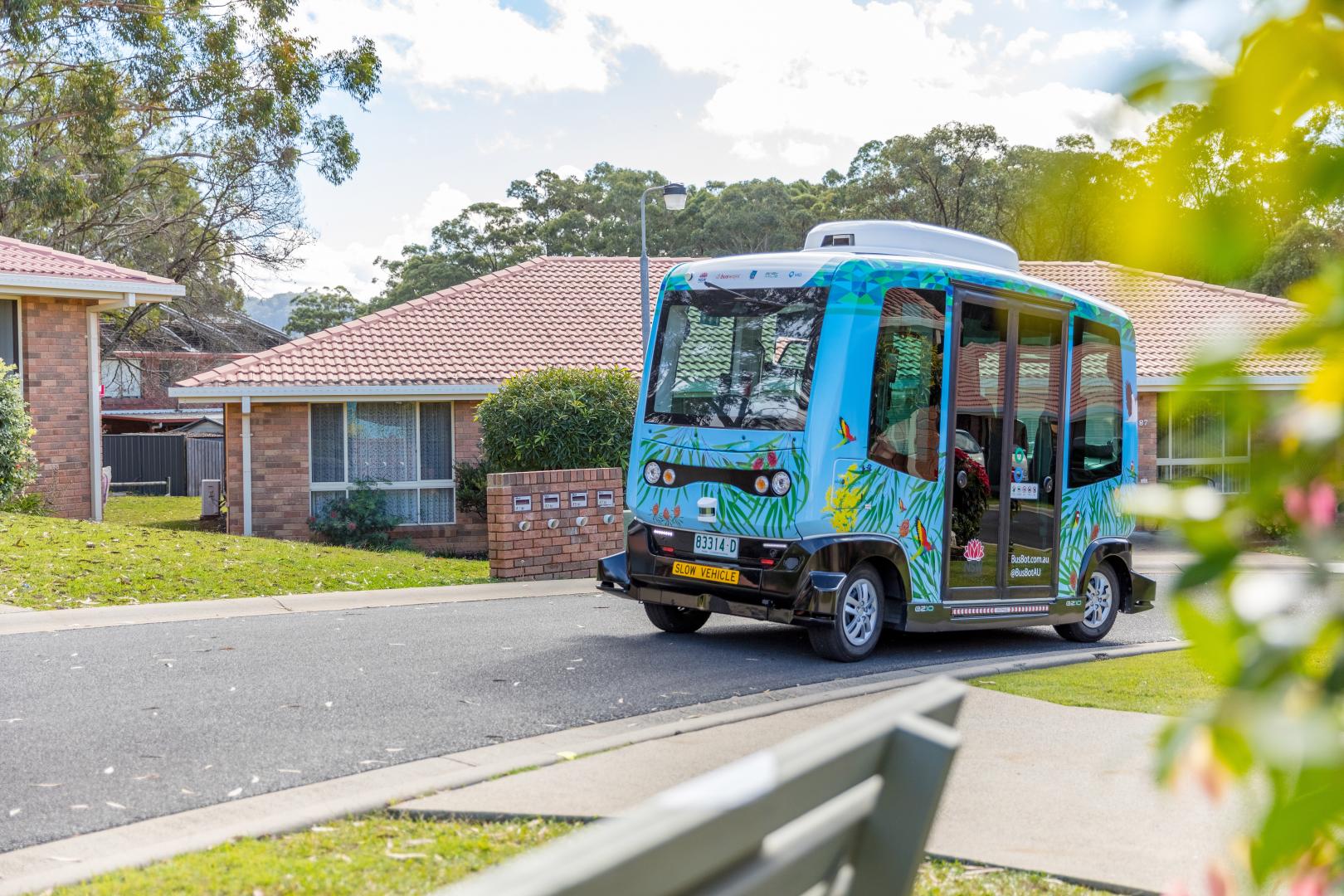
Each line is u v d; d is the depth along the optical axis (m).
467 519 23.20
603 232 74.31
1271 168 1.05
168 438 38.38
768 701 8.02
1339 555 1.06
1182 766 1.12
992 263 11.23
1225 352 1.05
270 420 22.16
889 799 1.99
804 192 69.88
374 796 5.39
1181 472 26.89
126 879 4.33
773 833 1.87
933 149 54.59
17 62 35.44
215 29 37.16
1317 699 1.04
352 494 22.22
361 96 38.62
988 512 10.59
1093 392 11.58
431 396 22.73
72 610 11.12
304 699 7.71
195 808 5.48
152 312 43.72
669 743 6.50
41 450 21.55
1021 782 5.75
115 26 35.81
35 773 6.00
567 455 19.09
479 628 10.70
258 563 14.41
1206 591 1.09
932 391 10.11
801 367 9.63
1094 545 11.58
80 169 37.34
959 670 9.06
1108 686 8.37
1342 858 1.26
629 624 11.25
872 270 9.66
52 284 21.08
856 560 9.58
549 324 26.05
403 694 7.90
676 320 10.43
